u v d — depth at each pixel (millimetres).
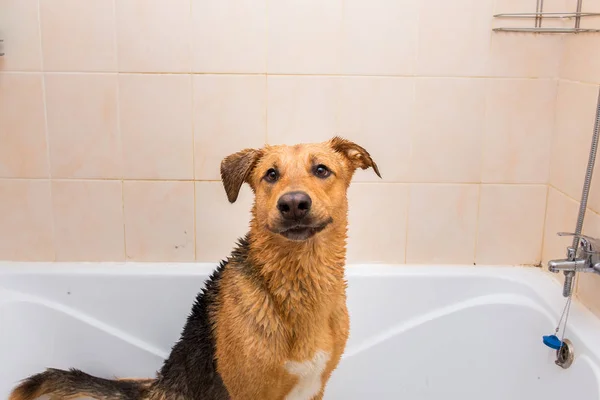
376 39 2287
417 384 2354
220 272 1852
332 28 2275
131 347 2369
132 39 2275
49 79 2309
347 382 2354
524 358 2166
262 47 2285
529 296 2264
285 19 2266
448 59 2307
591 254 1933
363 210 2434
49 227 2438
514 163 2396
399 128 2363
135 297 2379
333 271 1692
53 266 2404
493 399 2223
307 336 1653
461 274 2377
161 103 2330
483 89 2334
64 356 2352
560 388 1938
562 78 2287
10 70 2299
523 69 2316
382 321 2395
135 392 1920
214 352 1741
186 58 2293
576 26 2193
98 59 2293
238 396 1702
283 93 2328
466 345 2322
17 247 2443
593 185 2031
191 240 2445
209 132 2357
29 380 1934
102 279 2363
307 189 1563
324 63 2303
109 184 2402
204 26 2266
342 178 1731
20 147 2367
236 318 1664
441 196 2424
